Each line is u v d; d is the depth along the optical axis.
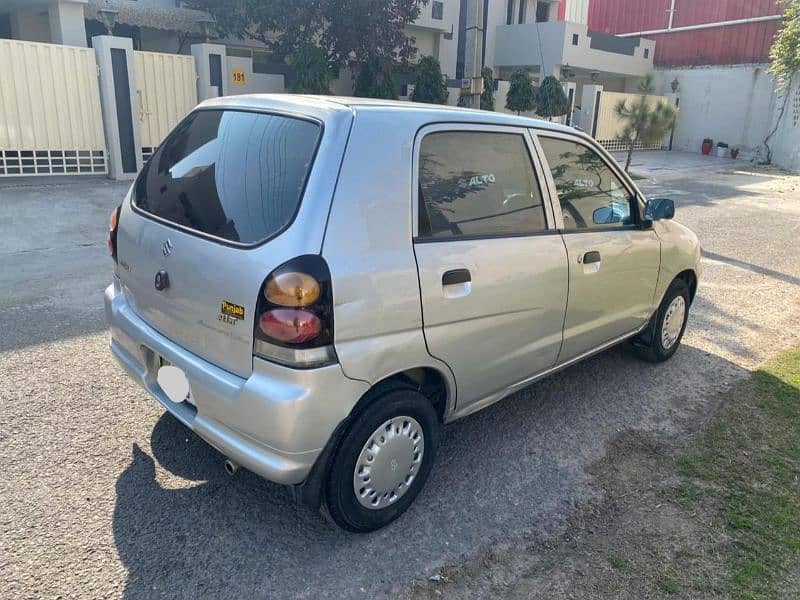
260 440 2.49
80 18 12.34
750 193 15.55
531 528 2.96
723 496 3.25
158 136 12.57
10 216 8.88
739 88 25.97
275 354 2.42
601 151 4.00
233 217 2.65
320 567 2.65
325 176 2.50
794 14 22.27
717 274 7.71
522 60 23.94
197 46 12.97
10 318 5.18
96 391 3.98
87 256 7.21
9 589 2.42
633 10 29.53
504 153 3.29
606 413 4.11
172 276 2.79
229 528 2.84
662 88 28.23
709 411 4.19
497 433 3.81
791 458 3.64
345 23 15.22
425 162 2.87
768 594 2.60
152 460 3.30
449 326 2.90
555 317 3.56
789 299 6.80
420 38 22.05
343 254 2.48
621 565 2.74
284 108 2.83
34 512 2.86
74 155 11.51
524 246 3.27
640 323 4.50
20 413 3.68
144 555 2.65
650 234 4.32
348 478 2.68
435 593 2.54
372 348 2.59
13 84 10.60
